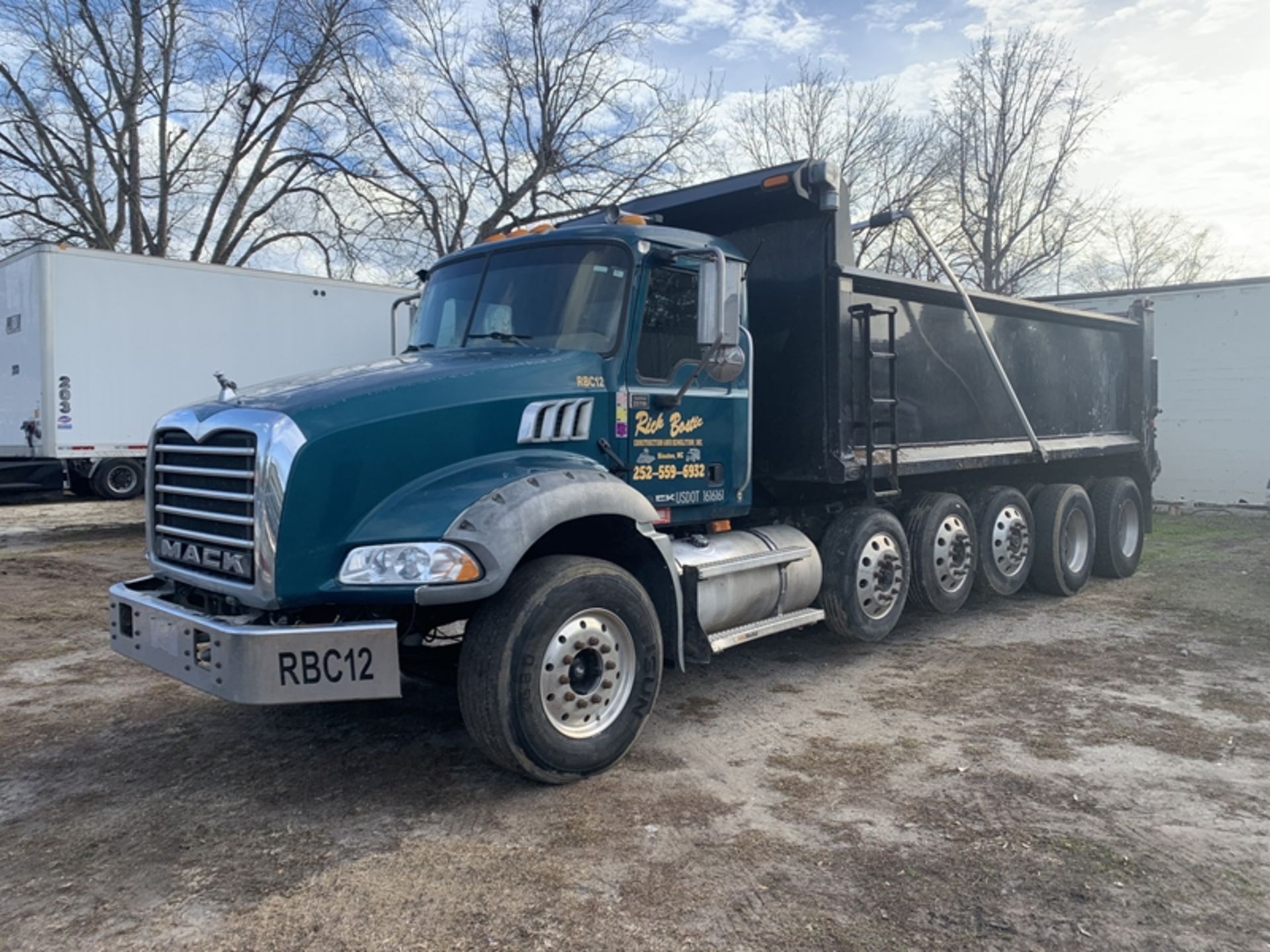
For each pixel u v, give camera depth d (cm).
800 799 421
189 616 412
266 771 458
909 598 736
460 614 471
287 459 390
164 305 1445
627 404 509
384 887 344
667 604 494
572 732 439
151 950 304
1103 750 479
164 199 2719
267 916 324
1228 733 504
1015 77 2795
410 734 512
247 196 2814
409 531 400
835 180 622
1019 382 854
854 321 649
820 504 714
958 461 751
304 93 2747
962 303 766
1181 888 342
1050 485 915
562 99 2675
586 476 456
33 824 398
